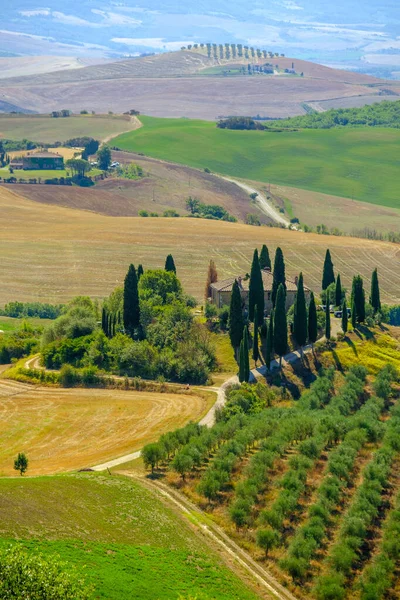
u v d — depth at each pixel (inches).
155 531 6003.9
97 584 5014.8
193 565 5674.2
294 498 6697.8
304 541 6136.8
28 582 4247.0
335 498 6825.8
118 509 6200.8
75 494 6289.4
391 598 5846.5
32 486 6279.5
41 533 5511.8
